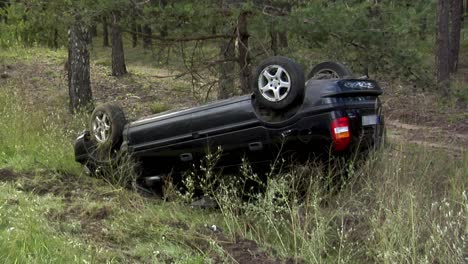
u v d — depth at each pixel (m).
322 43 8.26
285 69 5.81
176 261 4.73
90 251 4.61
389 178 5.78
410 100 16.70
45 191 6.77
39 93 16.75
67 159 8.19
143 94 18.42
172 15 8.53
